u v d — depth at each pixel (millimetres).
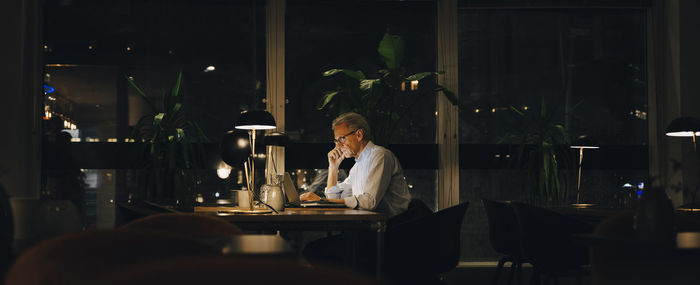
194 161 4539
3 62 4660
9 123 4656
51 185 4879
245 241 1145
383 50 4684
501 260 3893
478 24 5270
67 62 4988
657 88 5238
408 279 2994
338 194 4004
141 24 5102
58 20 5000
